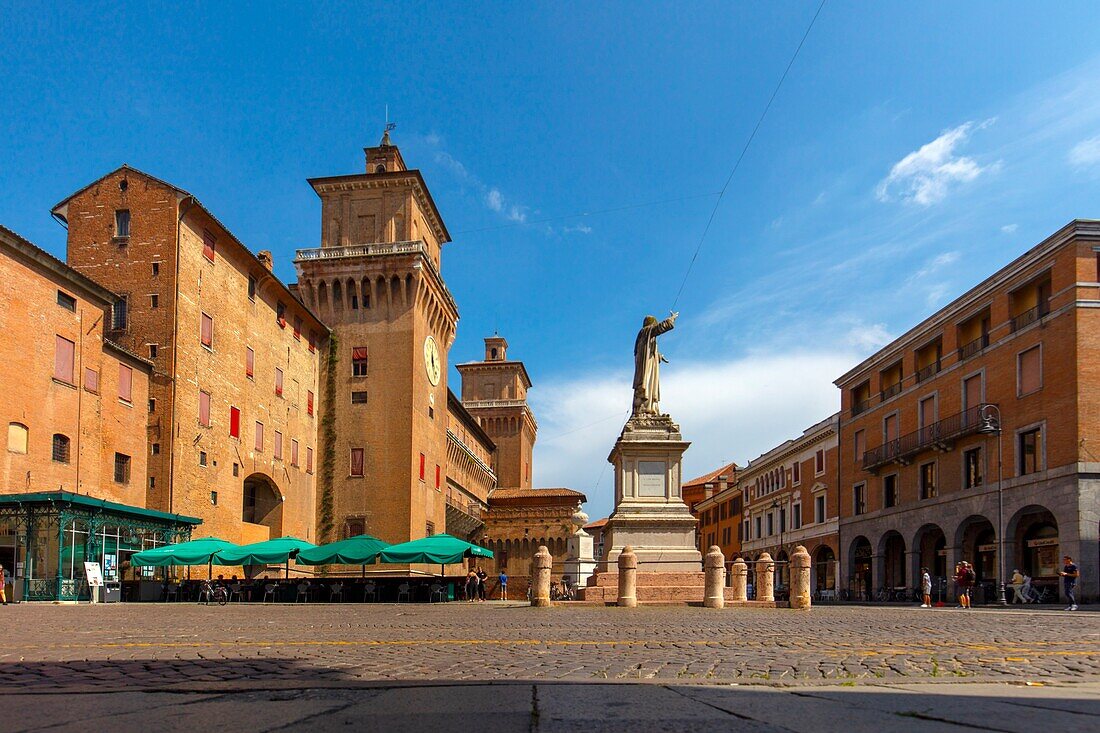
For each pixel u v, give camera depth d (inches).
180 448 2086.6
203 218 2231.8
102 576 1699.1
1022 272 1876.2
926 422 2315.5
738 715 259.0
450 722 248.2
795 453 3380.9
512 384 5713.6
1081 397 1665.8
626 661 433.1
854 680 352.8
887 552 2682.1
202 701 290.0
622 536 1334.9
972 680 356.8
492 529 4357.8
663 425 1385.3
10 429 1609.3
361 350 2979.8
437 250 3491.6
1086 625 827.4
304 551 1873.8
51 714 261.9
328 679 353.7
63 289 1787.6
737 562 1268.5
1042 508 1790.1
